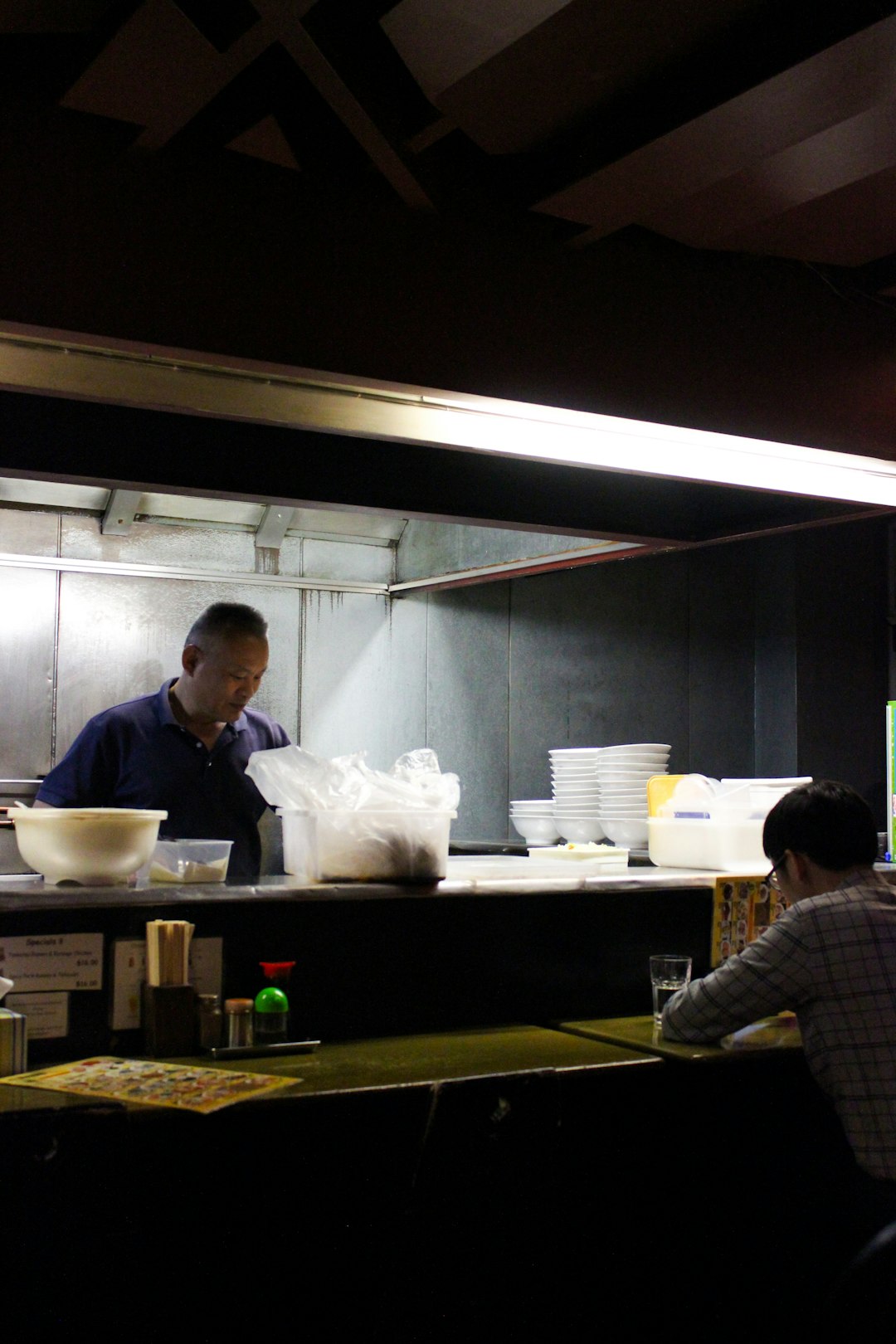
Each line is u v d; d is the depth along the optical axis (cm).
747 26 149
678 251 214
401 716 431
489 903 226
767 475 236
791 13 146
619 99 165
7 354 165
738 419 218
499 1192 175
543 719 462
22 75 158
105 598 381
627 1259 188
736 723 513
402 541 429
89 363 169
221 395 179
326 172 178
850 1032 194
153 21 137
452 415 199
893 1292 155
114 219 162
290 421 185
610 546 322
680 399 212
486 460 256
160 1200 153
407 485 247
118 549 385
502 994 227
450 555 395
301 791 216
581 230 200
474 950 224
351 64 153
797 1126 207
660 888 244
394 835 217
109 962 191
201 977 198
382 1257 166
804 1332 205
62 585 374
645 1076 190
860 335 236
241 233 171
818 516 267
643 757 327
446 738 439
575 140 176
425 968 219
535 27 142
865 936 197
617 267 206
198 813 309
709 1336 196
